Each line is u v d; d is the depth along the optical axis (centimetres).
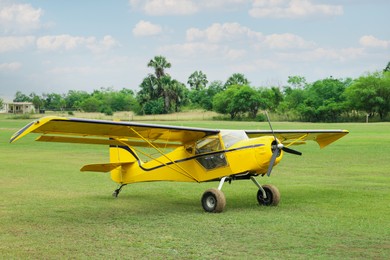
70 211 1198
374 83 8819
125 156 1402
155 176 1349
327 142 1619
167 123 7931
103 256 802
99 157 2658
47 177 1855
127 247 854
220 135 1218
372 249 826
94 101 15850
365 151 2778
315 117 9119
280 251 817
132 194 1472
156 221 1070
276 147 1154
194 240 897
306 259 772
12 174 1942
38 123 1036
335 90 10006
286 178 1798
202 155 1245
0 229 1001
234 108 10225
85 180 1773
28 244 879
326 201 1308
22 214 1158
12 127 6444
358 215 1109
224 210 1201
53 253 820
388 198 1351
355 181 1709
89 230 987
